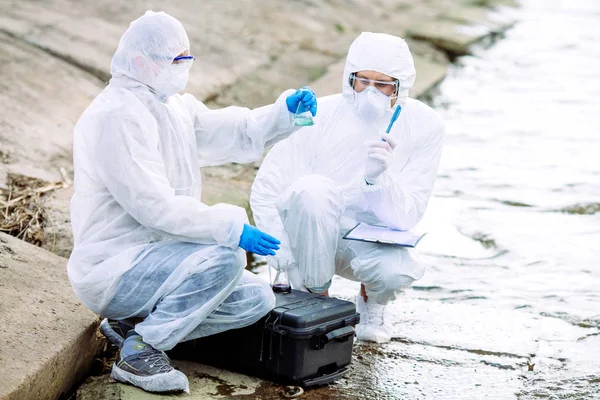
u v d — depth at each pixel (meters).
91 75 17.91
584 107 22.00
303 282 10.16
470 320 11.49
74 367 9.48
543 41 27.91
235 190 15.16
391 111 10.22
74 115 16.22
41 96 16.34
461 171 17.62
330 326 9.27
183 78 9.07
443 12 29.05
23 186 13.27
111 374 9.21
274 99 19.81
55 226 12.32
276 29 23.61
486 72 24.64
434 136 10.31
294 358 9.18
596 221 15.33
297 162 10.41
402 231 10.16
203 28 22.05
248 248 8.79
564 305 12.25
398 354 10.40
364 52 9.88
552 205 16.05
